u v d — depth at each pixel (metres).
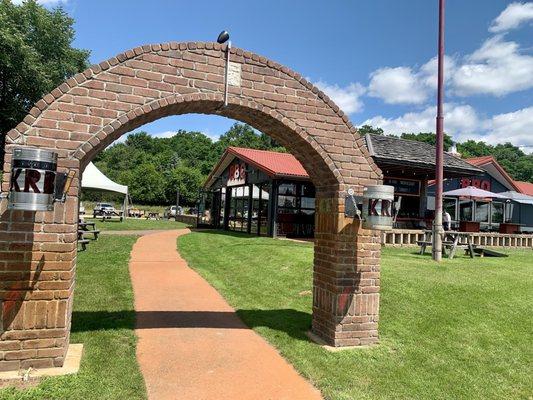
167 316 7.11
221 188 27.91
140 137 88.19
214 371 5.04
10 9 25.33
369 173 6.11
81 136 4.79
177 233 23.03
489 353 6.03
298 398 4.48
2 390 4.14
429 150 19.00
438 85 12.16
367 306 6.07
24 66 23.52
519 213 27.31
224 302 8.22
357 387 4.79
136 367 4.95
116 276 9.94
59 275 4.68
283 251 12.84
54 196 4.43
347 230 5.99
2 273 4.52
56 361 4.70
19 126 4.58
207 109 5.78
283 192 19.91
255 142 87.25
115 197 59.69
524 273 10.54
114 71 4.95
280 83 5.70
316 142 5.85
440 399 4.71
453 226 23.31
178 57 5.21
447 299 7.95
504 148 71.12
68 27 28.70
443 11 12.29
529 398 4.96
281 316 7.27
